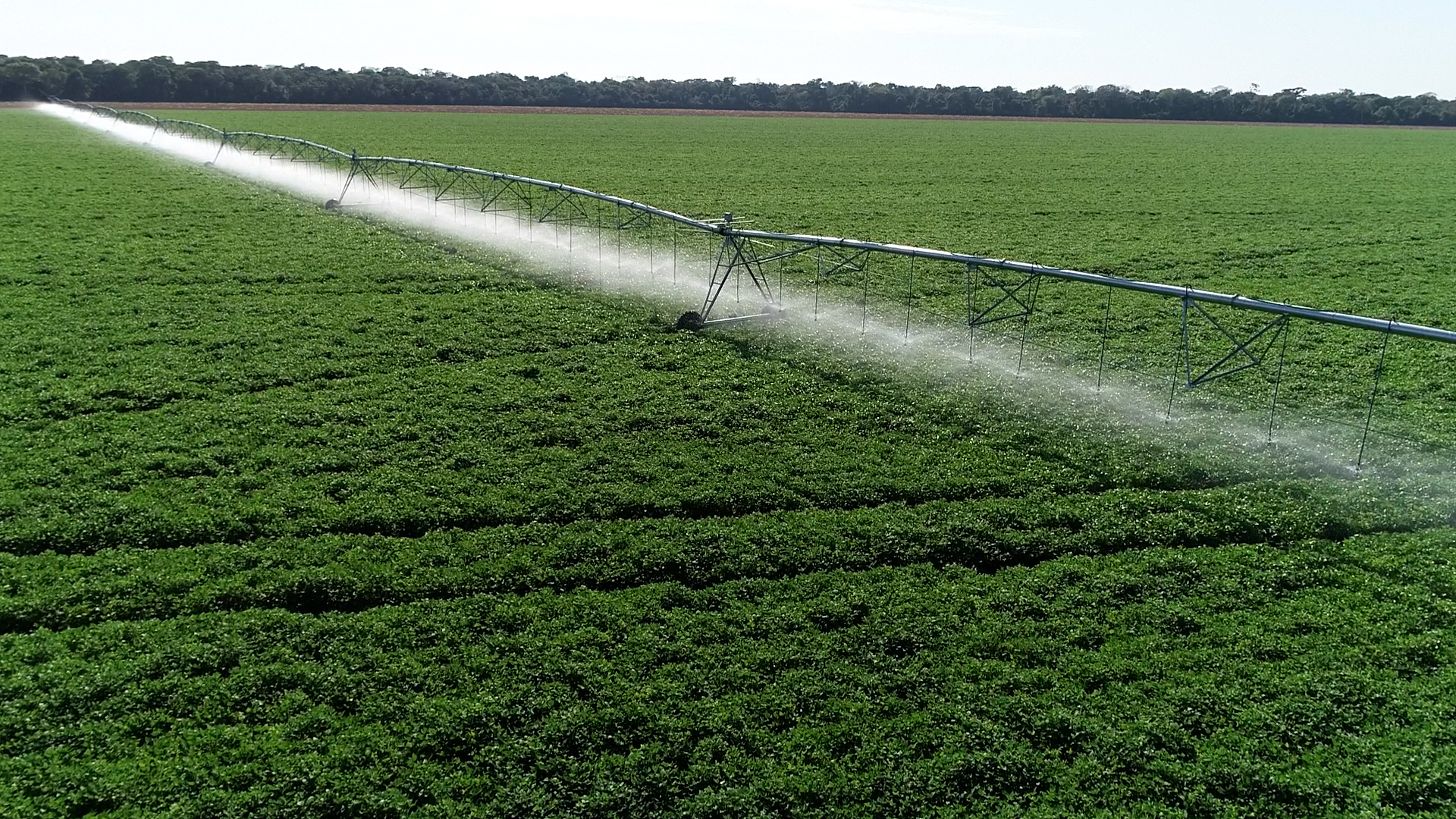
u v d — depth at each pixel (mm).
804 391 22844
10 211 42812
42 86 136875
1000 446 19812
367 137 90625
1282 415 21453
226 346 25109
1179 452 19469
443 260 35469
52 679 12289
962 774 11125
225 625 13469
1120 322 28750
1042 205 53031
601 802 10688
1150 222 47500
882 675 12742
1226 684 12562
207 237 38531
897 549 15742
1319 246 41594
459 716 11852
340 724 11766
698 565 15242
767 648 13227
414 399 21812
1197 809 10664
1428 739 11578
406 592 14383
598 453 19078
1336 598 14500
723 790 10867
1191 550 15906
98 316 27328
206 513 16297
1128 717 12016
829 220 47531
